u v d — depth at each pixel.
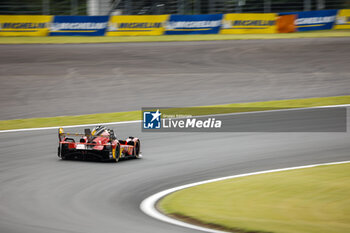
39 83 81.62
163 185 34.09
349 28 134.00
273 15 130.25
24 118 61.31
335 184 33.66
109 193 31.55
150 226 24.20
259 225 24.61
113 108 67.00
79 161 40.41
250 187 33.12
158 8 154.75
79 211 26.95
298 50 107.88
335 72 90.44
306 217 26.05
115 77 86.31
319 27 132.88
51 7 155.12
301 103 69.06
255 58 101.56
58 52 105.75
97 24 127.56
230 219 25.72
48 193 30.80
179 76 87.25
